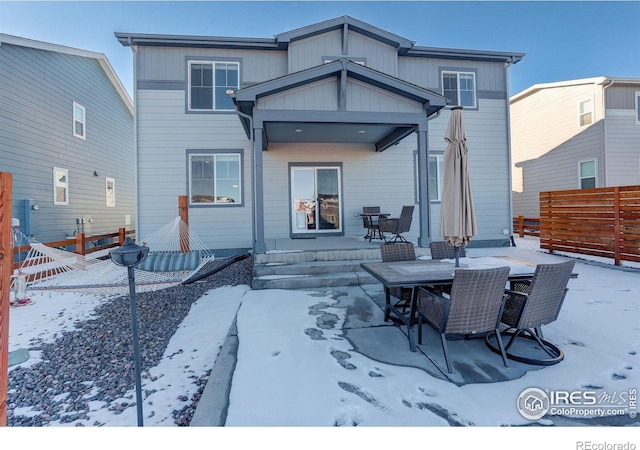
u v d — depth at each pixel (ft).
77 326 13.43
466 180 11.72
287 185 29.12
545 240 28.27
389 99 20.75
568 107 39.09
